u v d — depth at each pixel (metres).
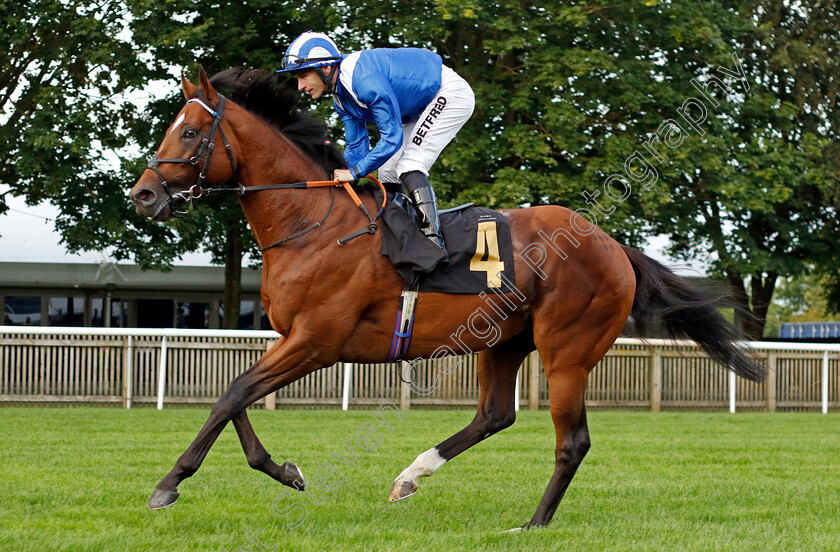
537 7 12.22
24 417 8.40
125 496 4.41
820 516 4.29
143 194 3.68
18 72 12.93
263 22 13.27
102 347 9.99
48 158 12.29
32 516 3.90
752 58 14.16
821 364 11.73
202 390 10.04
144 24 11.71
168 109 12.97
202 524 3.84
